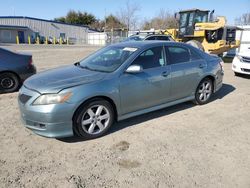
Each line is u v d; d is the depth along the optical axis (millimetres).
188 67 5266
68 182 2996
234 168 3268
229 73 10500
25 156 3568
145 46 4727
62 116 3713
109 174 3152
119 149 3752
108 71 4316
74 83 3875
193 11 15961
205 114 5219
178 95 5211
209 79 5824
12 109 5523
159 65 4809
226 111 5406
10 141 4004
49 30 49625
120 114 4348
